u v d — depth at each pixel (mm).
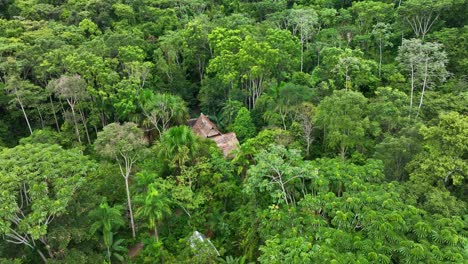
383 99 35719
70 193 22641
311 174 24719
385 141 28844
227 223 31109
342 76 44531
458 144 22938
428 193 23766
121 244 30500
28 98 40469
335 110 32719
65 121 43688
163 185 30469
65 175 23812
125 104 42562
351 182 25156
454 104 34312
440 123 24375
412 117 33969
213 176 33188
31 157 23969
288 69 49031
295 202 26516
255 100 49469
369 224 21031
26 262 25641
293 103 40219
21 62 41812
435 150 24453
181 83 53750
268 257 20594
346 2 66812
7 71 41844
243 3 70188
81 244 26422
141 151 29922
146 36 58094
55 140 40719
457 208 22797
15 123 45250
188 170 33000
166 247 30328
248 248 27594
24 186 23000
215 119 50594
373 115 34375
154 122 43781
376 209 22375
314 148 38906
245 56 43375
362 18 56750
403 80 43188
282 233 23125
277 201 26203
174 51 53500
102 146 28109
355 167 26484
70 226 24766
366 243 19812
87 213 26703
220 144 42281
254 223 27047
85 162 25719
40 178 22594
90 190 27844
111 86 43531
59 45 46250
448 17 49250
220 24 55812
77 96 41375
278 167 25469
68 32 49719
